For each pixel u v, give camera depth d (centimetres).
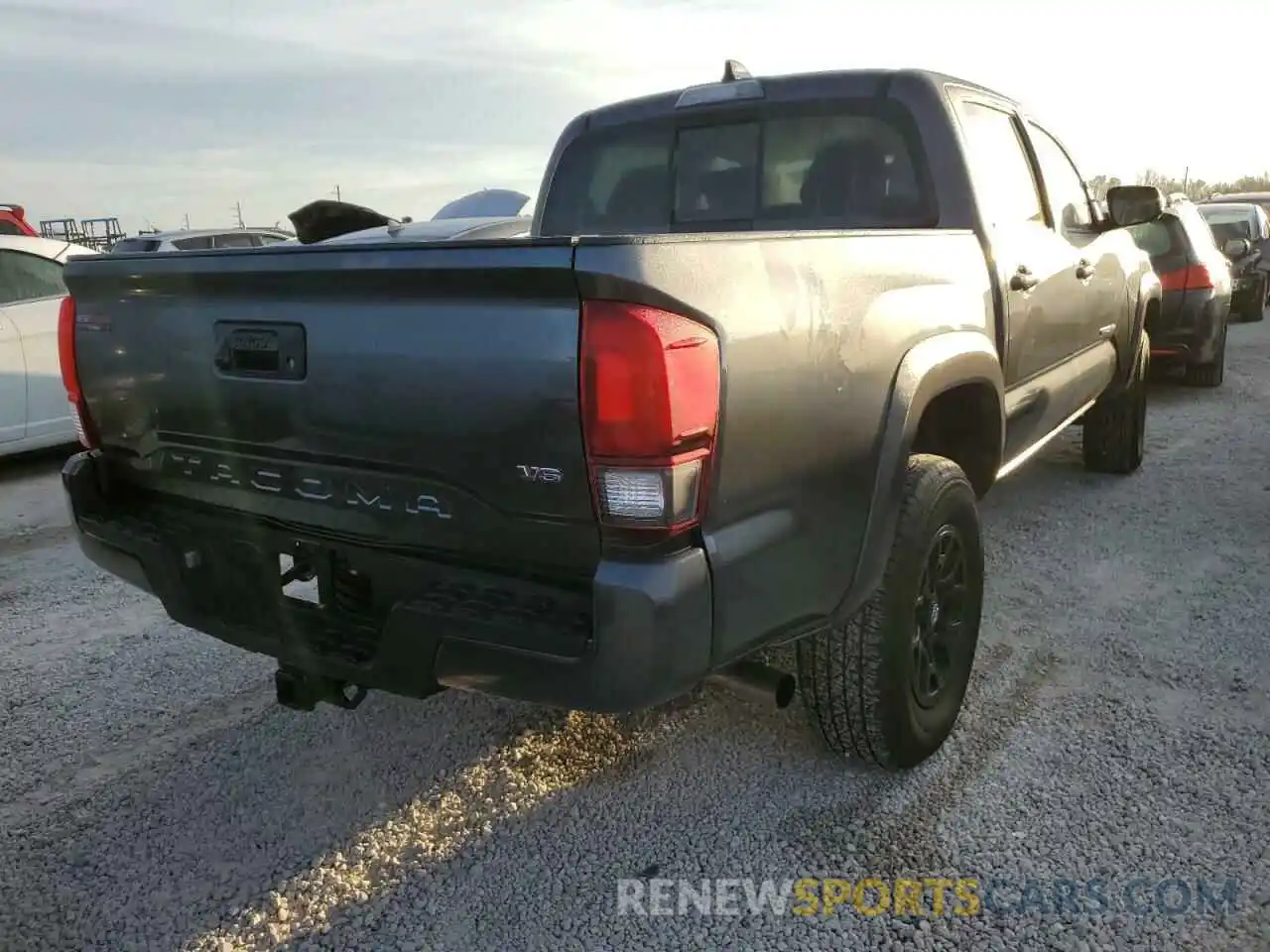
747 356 213
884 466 261
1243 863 255
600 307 194
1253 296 1417
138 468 289
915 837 271
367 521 238
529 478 208
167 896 260
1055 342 412
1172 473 610
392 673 233
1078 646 378
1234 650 370
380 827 286
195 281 251
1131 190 469
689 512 203
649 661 201
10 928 249
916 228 345
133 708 360
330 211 899
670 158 405
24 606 470
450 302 211
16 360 718
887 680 275
